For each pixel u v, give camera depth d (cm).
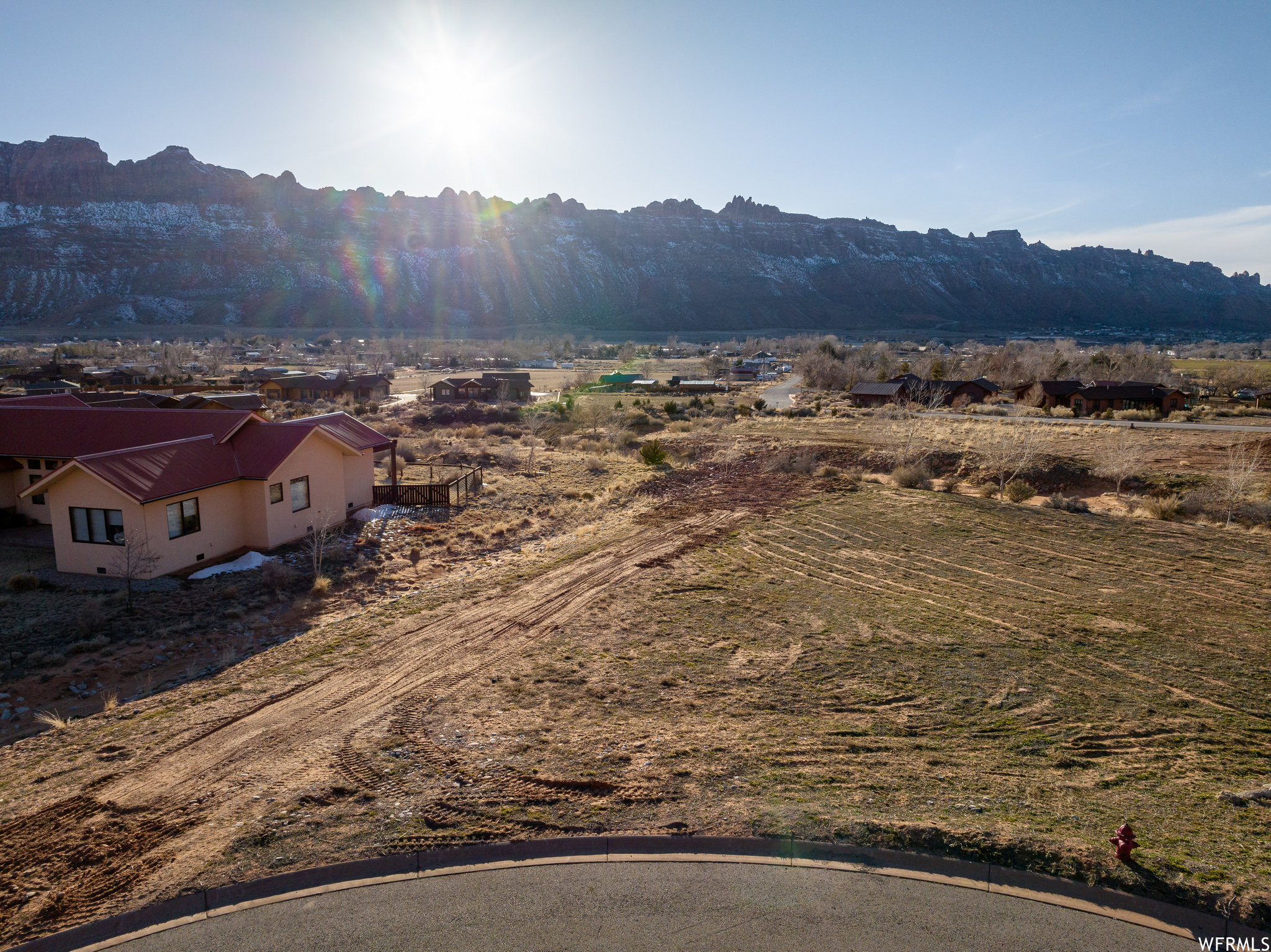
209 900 762
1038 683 1330
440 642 1576
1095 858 789
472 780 997
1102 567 2056
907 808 912
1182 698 1260
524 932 711
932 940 695
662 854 823
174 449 2305
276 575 2097
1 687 1439
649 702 1266
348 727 1178
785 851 822
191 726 1188
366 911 743
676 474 3791
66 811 938
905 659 1447
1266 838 843
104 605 1909
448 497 3072
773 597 1858
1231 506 2770
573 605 1812
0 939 711
